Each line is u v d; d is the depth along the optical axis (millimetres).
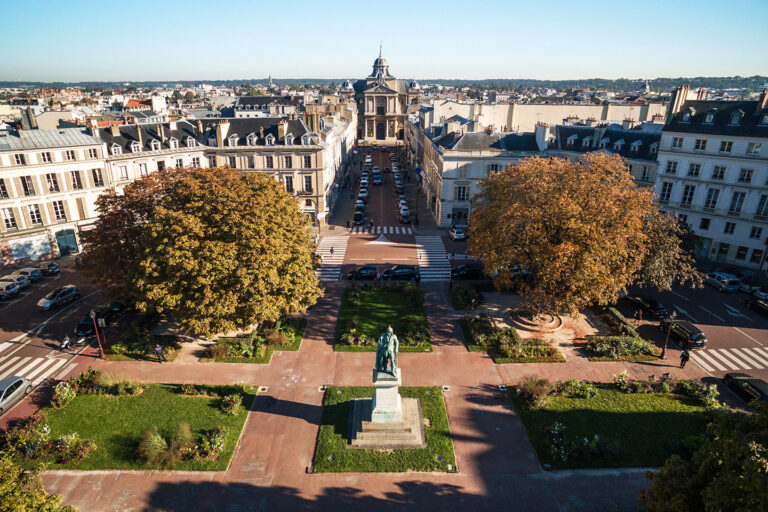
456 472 31688
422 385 40719
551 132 92375
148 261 42406
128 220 50406
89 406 37875
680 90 70438
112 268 50469
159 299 42750
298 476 31406
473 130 95500
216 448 33312
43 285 62500
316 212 87875
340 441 34188
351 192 117938
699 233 72062
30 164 66000
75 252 73688
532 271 49125
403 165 153750
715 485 20109
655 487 23422
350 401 38469
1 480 22156
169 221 43812
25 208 66938
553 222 45844
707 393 38906
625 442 34094
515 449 33750
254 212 43562
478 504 29312
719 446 21781
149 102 181000
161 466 32094
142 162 78500
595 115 119000
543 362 44312
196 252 42281
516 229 47469
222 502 29422
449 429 35531
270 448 33781
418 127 133500
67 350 46750
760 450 19406
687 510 21531
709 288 61656
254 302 42406
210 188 45750
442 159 84250
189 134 87000
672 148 72312
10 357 45531
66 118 90000
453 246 78938
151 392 39656
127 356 45188
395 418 34281
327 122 118812
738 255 68938
